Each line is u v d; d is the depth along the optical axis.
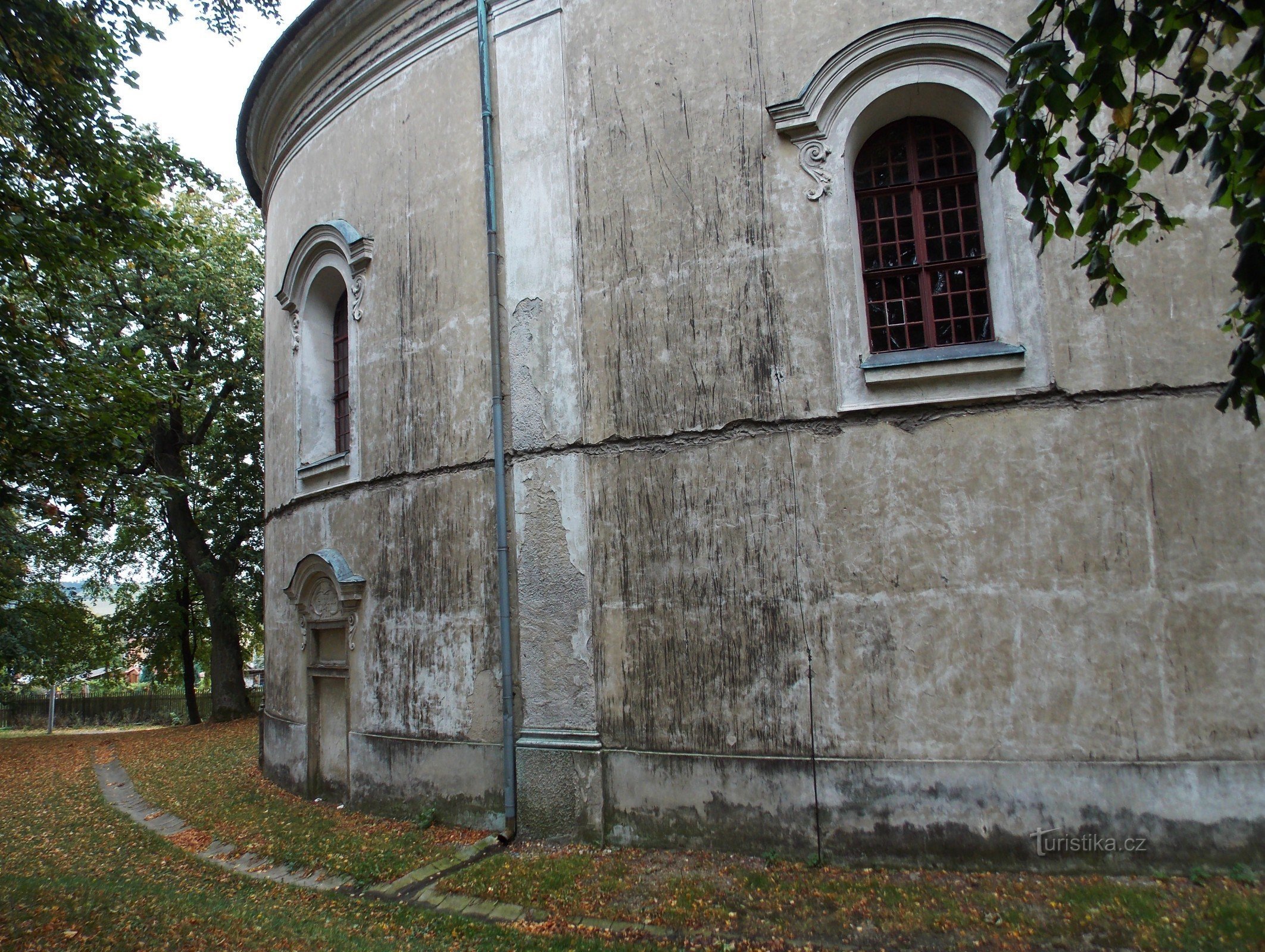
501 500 8.16
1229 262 6.48
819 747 6.81
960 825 6.42
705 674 7.21
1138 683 6.29
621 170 7.99
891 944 5.18
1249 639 6.16
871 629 6.80
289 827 8.91
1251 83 3.91
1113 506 6.45
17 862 8.05
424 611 8.88
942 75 7.05
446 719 8.54
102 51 8.13
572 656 7.70
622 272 7.88
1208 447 6.37
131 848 8.58
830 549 6.96
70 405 8.12
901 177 7.49
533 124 8.49
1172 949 4.86
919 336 7.25
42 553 20.25
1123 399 6.52
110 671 35.62
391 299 9.66
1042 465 6.59
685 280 7.64
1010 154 4.38
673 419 7.55
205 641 32.44
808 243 7.30
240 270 21.33
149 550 24.98
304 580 10.46
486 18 8.90
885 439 6.92
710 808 7.04
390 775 8.98
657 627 7.41
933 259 7.32
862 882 6.18
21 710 32.38
